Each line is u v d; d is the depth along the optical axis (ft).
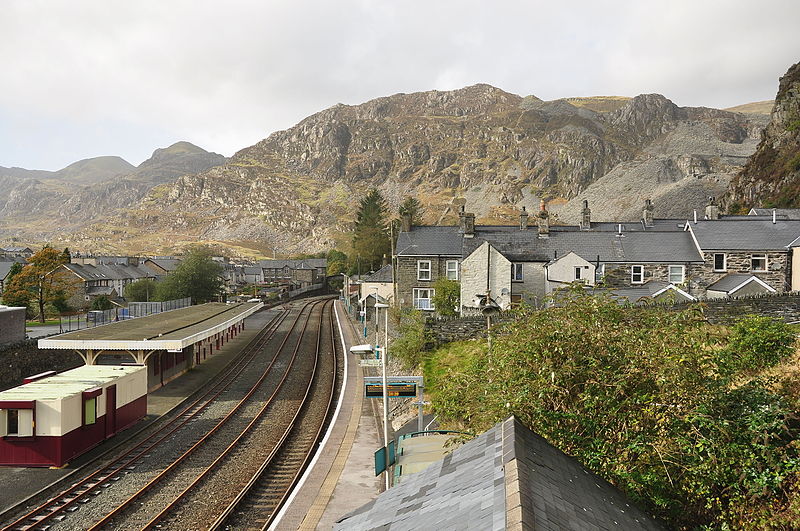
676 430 36.88
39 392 79.05
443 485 25.68
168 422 98.27
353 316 267.59
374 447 81.92
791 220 155.43
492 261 154.40
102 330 128.88
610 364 41.06
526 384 40.81
